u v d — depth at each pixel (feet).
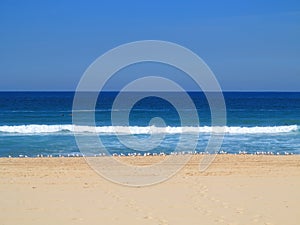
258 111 184.85
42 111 176.45
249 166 48.32
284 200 33.96
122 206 32.30
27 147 69.82
